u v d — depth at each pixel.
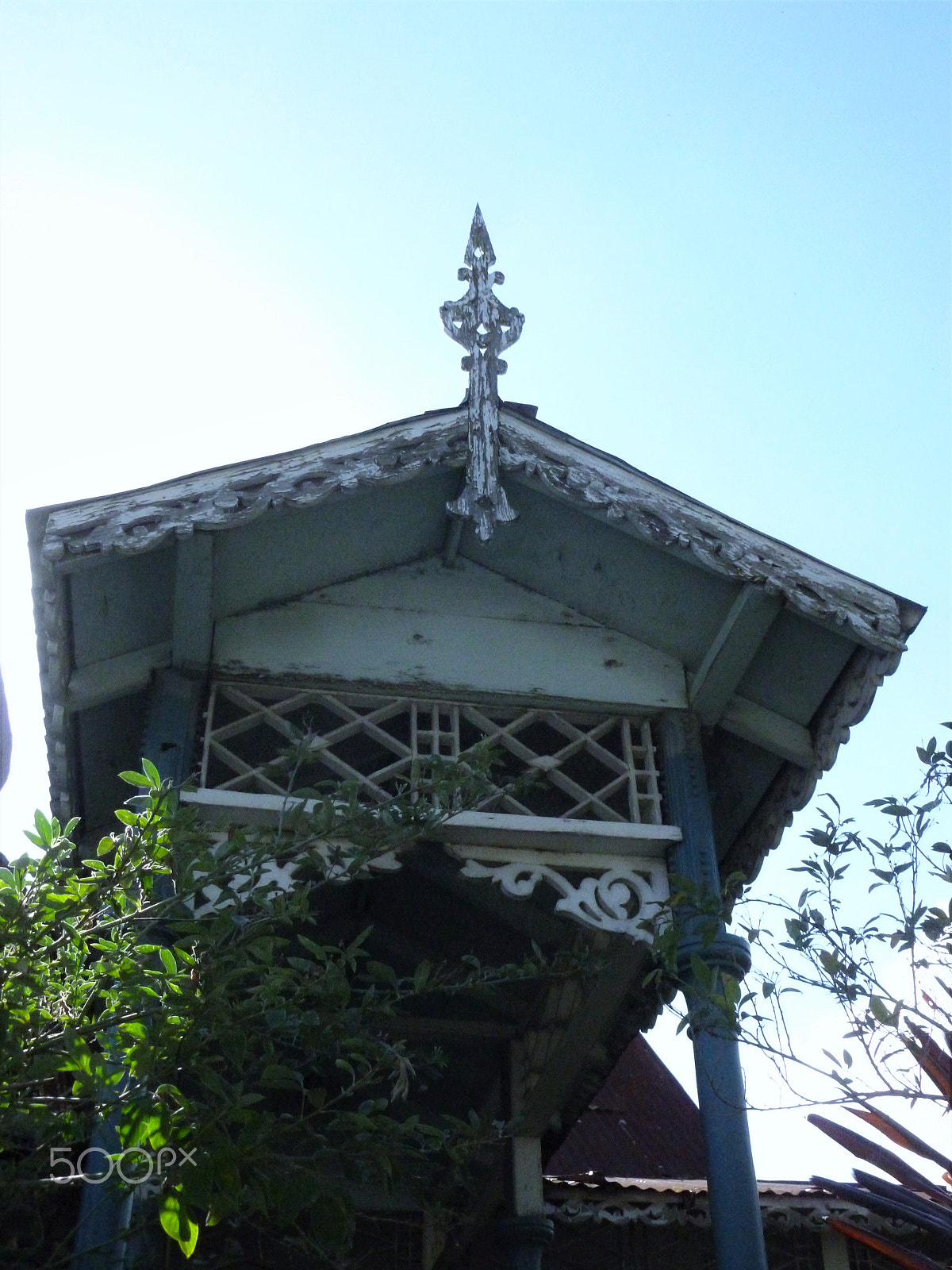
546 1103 6.86
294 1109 7.39
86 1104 3.55
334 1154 3.62
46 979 3.31
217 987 3.30
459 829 5.20
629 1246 8.21
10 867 3.39
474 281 5.80
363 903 7.27
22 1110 3.36
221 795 5.05
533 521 5.79
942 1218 3.96
